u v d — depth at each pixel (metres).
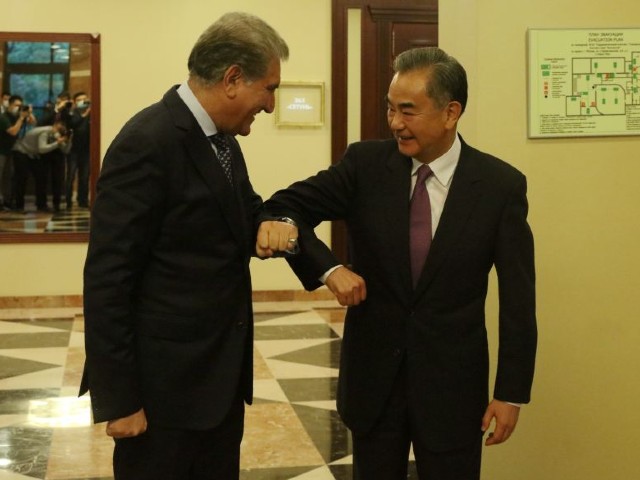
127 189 1.80
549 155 2.72
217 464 2.09
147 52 7.39
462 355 2.06
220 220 1.92
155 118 1.86
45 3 7.27
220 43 1.84
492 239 2.06
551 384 2.79
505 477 2.83
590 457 2.82
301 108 7.57
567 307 2.76
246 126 1.93
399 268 2.07
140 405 1.86
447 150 2.08
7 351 5.75
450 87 1.97
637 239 2.76
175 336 1.90
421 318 2.05
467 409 2.06
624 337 2.79
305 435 4.07
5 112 7.26
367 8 7.58
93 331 1.79
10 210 7.31
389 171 2.13
